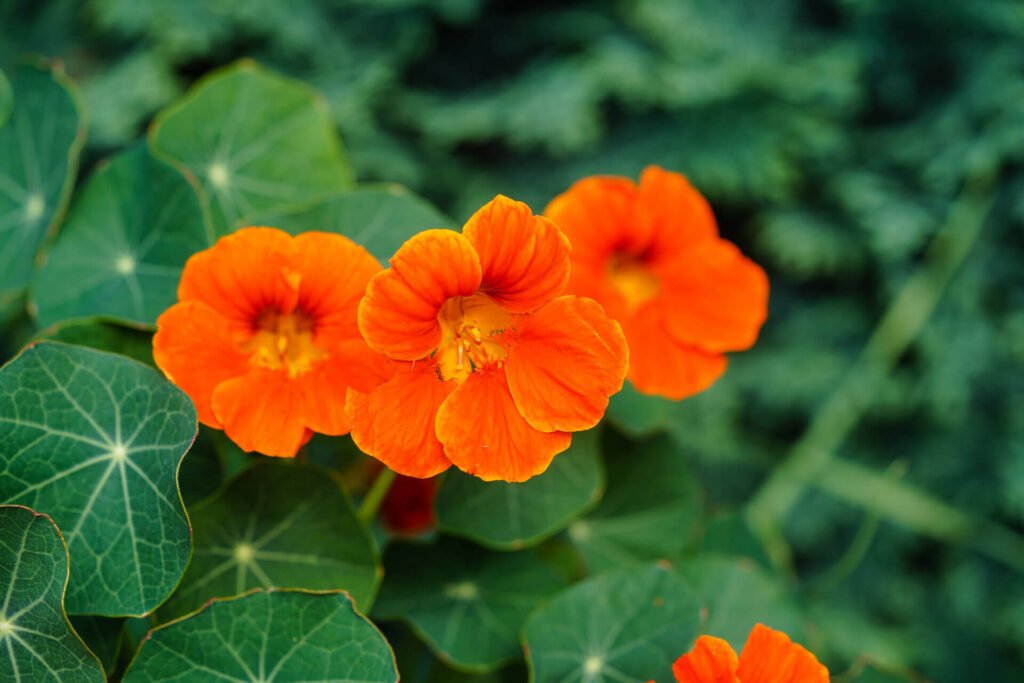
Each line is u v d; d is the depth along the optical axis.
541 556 0.47
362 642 0.40
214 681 0.40
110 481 0.40
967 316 1.33
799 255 1.37
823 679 0.40
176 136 0.45
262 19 1.34
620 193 0.46
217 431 0.43
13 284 0.45
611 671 0.43
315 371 0.41
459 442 0.40
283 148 0.46
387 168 1.34
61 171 0.45
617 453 0.48
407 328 0.39
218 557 0.42
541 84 1.37
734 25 1.43
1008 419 1.32
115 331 0.43
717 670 0.40
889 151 1.41
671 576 0.43
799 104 1.38
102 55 1.43
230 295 0.41
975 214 1.29
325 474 0.43
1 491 0.40
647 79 1.32
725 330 0.47
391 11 1.43
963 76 1.37
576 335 0.40
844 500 1.36
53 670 0.39
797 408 1.42
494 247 0.40
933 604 1.35
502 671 0.46
